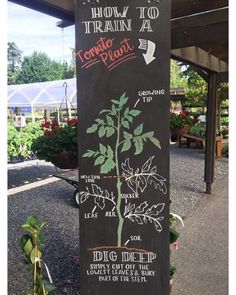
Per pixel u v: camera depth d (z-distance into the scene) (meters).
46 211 5.11
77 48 1.94
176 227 4.25
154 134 1.93
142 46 1.91
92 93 1.95
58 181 7.34
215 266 3.16
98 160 1.96
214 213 4.84
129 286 1.99
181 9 3.28
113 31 1.92
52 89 13.08
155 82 1.92
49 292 2.03
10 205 5.45
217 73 6.00
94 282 1.99
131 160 1.95
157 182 1.95
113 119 1.95
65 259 3.37
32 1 2.30
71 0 2.44
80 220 1.99
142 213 1.96
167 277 1.96
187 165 8.73
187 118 11.79
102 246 1.98
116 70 1.93
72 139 4.30
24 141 8.77
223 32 3.41
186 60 4.66
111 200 1.97
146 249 1.97
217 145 9.80
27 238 1.98
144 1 1.90
